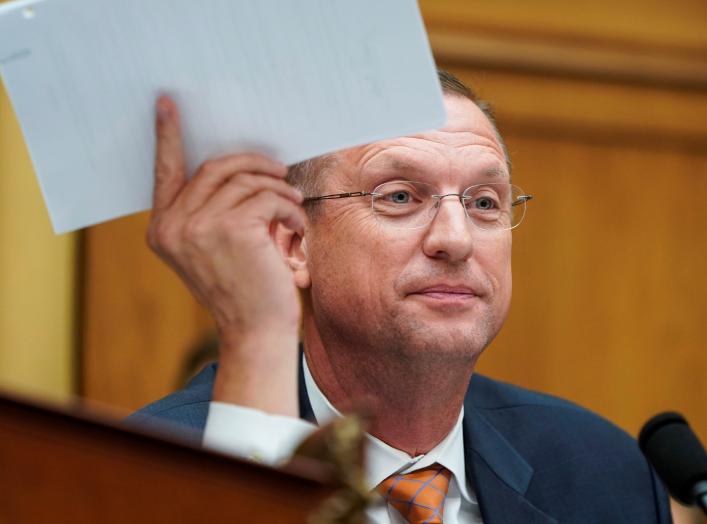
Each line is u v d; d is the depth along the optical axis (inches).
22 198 136.0
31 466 40.0
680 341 160.6
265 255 60.2
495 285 76.0
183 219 59.9
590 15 158.9
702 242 162.1
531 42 156.7
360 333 75.8
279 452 57.1
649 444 77.5
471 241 73.9
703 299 161.3
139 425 40.5
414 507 76.8
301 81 59.0
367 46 58.3
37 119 59.4
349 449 40.6
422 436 78.9
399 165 74.5
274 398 59.2
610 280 159.3
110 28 57.7
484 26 155.7
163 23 57.7
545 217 158.2
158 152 59.3
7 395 40.5
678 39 161.3
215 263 59.9
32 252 137.3
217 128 60.0
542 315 157.1
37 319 138.6
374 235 74.6
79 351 143.0
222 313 60.4
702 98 162.1
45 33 57.6
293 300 60.8
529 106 157.5
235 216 60.0
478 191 76.0
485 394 92.1
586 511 85.1
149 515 39.0
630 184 160.6
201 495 38.9
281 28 58.1
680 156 161.9
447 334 74.0
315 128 59.9
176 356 146.5
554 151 158.7
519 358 156.2
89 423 39.9
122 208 61.9
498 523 80.4
